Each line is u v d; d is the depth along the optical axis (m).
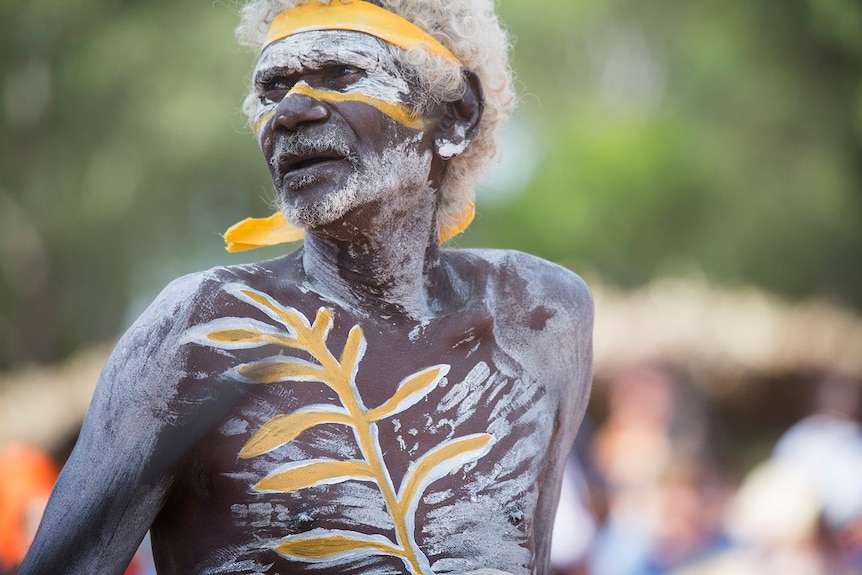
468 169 9.28
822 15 48.88
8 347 54.97
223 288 8.17
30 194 54.22
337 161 8.39
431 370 8.45
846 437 19.47
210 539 7.83
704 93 54.47
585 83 58.66
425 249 8.84
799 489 19.16
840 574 18.67
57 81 53.38
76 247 54.72
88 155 52.81
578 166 54.50
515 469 8.45
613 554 19.56
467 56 8.98
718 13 52.88
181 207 53.56
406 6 8.70
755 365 33.38
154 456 7.78
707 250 52.81
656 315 33.38
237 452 7.84
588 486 19.75
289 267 8.61
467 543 8.07
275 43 8.51
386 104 8.49
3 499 15.02
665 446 19.95
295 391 8.04
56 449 20.22
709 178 53.56
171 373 7.83
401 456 8.12
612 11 56.28
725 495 22.36
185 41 51.75
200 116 50.22
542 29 55.72
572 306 9.28
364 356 8.30
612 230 53.78
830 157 51.91
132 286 56.59
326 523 7.81
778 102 51.84
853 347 34.19
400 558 7.88
